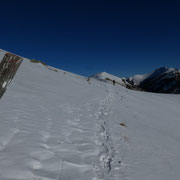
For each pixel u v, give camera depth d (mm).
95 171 3668
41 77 16641
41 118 6277
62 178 3133
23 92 9594
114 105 13281
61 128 5797
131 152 5227
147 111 14375
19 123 5223
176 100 27766
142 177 3865
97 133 6223
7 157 3318
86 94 15344
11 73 2873
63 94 12516
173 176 4230
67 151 4262
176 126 11000
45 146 4191
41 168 3275
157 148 6105
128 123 8953
